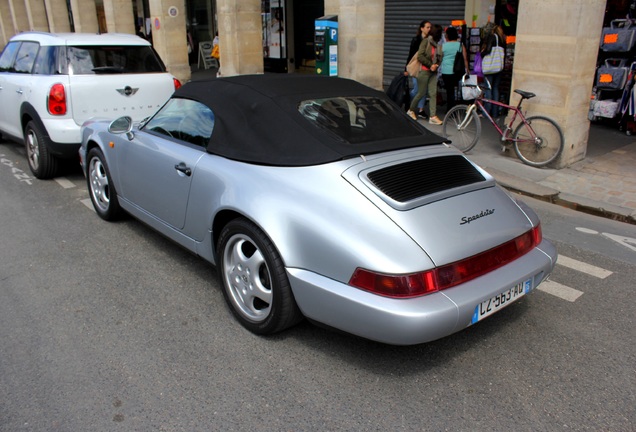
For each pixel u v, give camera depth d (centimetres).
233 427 272
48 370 317
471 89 786
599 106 942
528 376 315
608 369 322
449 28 1017
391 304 273
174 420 277
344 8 987
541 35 714
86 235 519
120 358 329
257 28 1280
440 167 347
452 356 333
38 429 271
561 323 372
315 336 352
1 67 781
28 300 398
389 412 284
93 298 402
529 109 751
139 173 453
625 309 393
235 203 338
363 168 319
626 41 887
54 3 2255
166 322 369
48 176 698
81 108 646
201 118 404
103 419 278
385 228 289
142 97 691
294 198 315
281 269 317
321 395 297
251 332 355
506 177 705
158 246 494
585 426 276
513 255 323
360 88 419
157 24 1508
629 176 708
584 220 583
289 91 381
